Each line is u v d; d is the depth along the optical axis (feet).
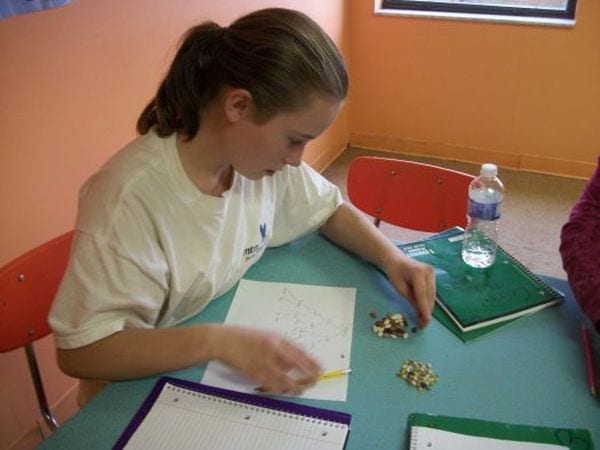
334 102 2.65
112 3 5.13
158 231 2.97
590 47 9.01
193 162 3.02
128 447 2.55
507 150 10.36
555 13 9.25
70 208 5.17
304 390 2.79
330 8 9.41
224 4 6.75
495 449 2.48
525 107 9.87
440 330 3.17
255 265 3.76
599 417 2.62
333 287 3.53
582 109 9.51
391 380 2.85
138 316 3.08
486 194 4.34
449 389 2.79
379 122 11.11
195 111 2.84
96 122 5.24
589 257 3.35
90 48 4.99
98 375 2.83
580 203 3.76
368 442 2.55
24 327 3.76
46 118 4.72
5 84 4.31
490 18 9.42
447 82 10.21
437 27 9.82
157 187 2.93
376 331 3.16
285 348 2.81
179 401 2.76
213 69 2.70
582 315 3.25
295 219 3.92
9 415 5.01
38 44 4.50
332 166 10.74
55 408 5.48
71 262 2.78
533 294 3.37
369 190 5.12
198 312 3.37
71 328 2.80
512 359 2.97
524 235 8.45
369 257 3.70
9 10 3.60
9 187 4.54
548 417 2.63
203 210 3.11
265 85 2.54
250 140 2.77
